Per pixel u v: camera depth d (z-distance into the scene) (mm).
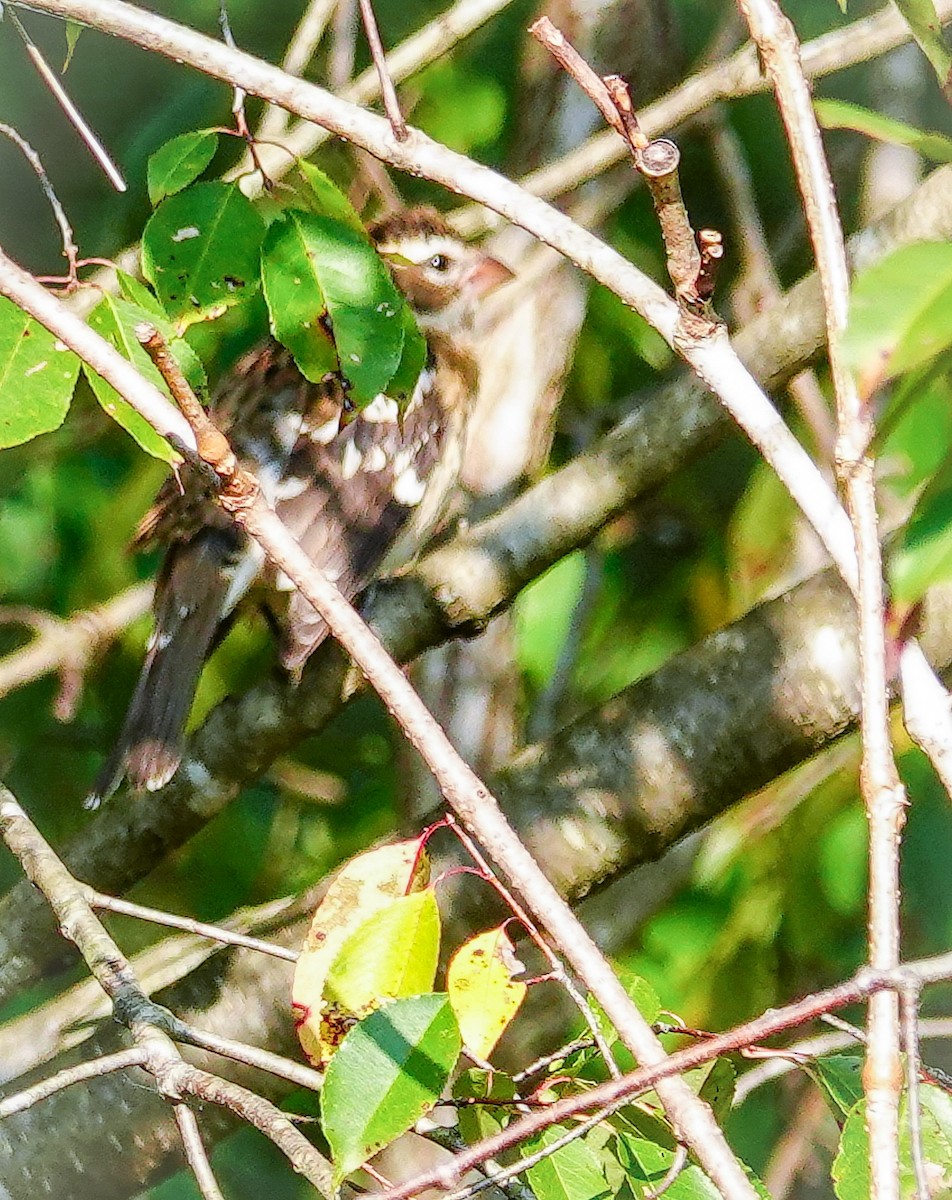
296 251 4598
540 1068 4320
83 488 9969
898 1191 3201
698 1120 3496
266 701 7156
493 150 9977
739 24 9727
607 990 3568
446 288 9234
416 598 6723
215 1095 4336
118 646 9914
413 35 9281
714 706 6234
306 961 4289
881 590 3400
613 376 10492
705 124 10117
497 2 8383
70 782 10125
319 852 9977
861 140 10258
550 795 6359
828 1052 6398
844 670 6066
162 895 9977
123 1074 6777
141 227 10078
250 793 10148
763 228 10586
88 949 5199
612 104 3469
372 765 10312
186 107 9867
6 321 4258
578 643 9664
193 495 8180
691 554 10203
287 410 8766
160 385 4438
